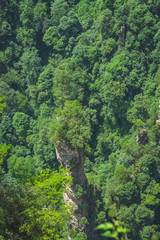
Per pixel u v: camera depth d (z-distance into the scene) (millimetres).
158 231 92125
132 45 104375
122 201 89500
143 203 89188
